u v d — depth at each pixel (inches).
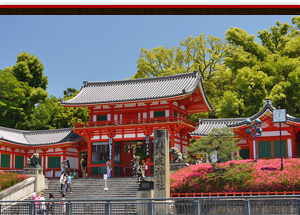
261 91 2164.1
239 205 652.7
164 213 671.1
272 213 640.4
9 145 1881.2
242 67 2343.8
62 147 1963.6
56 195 1397.6
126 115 1861.5
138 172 1488.7
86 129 1847.9
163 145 943.0
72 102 1861.5
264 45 2623.0
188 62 2871.6
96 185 1460.4
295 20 2554.1
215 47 2893.7
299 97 2048.5
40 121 3068.4
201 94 1894.7
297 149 1492.4
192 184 1116.5
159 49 2984.7
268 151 1437.0
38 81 3481.8
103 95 1931.6
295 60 2069.4
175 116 1813.5
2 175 1300.4
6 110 2881.4
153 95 1780.3
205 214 660.7
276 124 1423.5
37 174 1360.7
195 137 1672.0
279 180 1025.5
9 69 3481.8
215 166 1165.7
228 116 2215.8
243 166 1132.5
